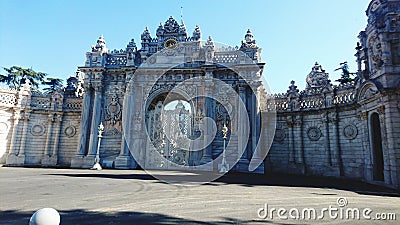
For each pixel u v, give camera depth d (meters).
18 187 13.02
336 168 25.05
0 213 7.76
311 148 27.52
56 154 32.59
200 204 9.57
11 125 31.89
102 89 31.83
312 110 27.64
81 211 8.19
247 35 30.45
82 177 18.12
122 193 11.65
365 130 21.80
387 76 18.53
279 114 29.81
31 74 50.69
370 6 21.98
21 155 31.39
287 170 28.31
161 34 32.78
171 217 7.64
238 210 8.75
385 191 14.93
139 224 6.84
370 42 21.16
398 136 17.56
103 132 30.50
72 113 33.91
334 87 26.38
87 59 32.44
